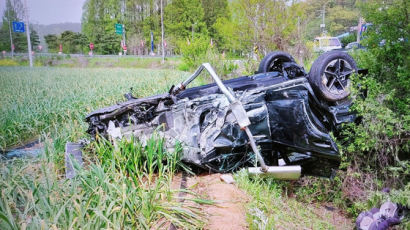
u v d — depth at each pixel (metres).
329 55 4.67
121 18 35.16
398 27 5.79
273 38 15.81
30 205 2.85
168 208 3.08
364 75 5.46
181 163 4.27
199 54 16.25
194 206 3.34
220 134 4.30
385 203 3.99
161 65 24.89
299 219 4.05
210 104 4.48
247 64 13.09
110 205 2.67
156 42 33.22
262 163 4.02
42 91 8.82
